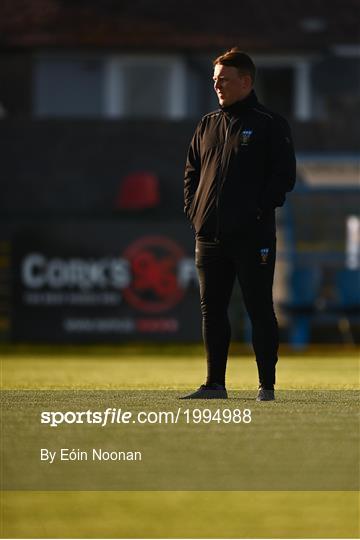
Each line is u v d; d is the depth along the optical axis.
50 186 69.38
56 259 62.72
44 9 91.81
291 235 62.66
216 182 25.83
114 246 62.66
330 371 45.78
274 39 88.62
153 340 62.66
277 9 92.00
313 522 14.13
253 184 25.69
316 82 89.38
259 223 25.75
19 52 88.81
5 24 90.12
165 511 14.71
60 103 89.31
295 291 62.38
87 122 69.44
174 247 62.56
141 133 69.12
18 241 62.66
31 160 69.44
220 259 26.25
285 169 25.61
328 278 63.00
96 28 89.94
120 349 61.09
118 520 14.22
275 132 25.61
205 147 26.03
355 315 60.41
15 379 40.03
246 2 92.31
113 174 69.31
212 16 91.44
